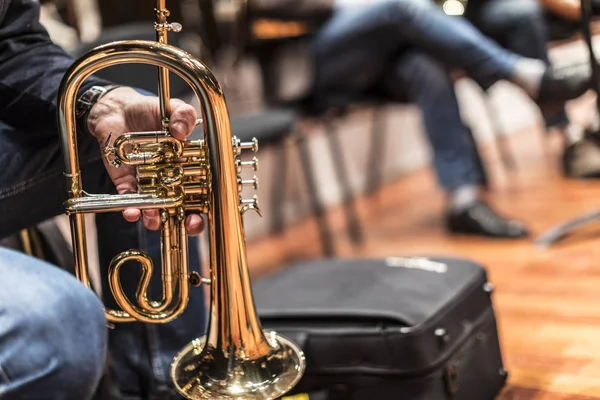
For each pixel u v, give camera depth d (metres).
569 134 2.92
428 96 2.32
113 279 0.88
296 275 1.47
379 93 2.45
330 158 3.06
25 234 1.18
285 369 0.89
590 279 1.86
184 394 0.87
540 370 1.44
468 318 1.31
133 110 0.95
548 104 2.04
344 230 2.67
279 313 1.26
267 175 2.78
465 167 2.36
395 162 3.41
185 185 0.87
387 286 1.34
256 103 2.69
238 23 2.37
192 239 1.13
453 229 2.40
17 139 1.04
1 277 0.65
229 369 0.87
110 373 1.10
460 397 1.25
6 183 1.02
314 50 2.41
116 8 2.20
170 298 0.90
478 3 2.62
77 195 0.87
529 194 2.75
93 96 0.98
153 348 1.14
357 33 2.30
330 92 2.42
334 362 1.23
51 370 0.62
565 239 2.19
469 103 3.76
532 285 1.88
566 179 2.89
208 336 0.89
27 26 1.06
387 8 2.24
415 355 1.19
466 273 1.38
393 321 1.21
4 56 1.03
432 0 2.40
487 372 1.34
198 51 2.46
